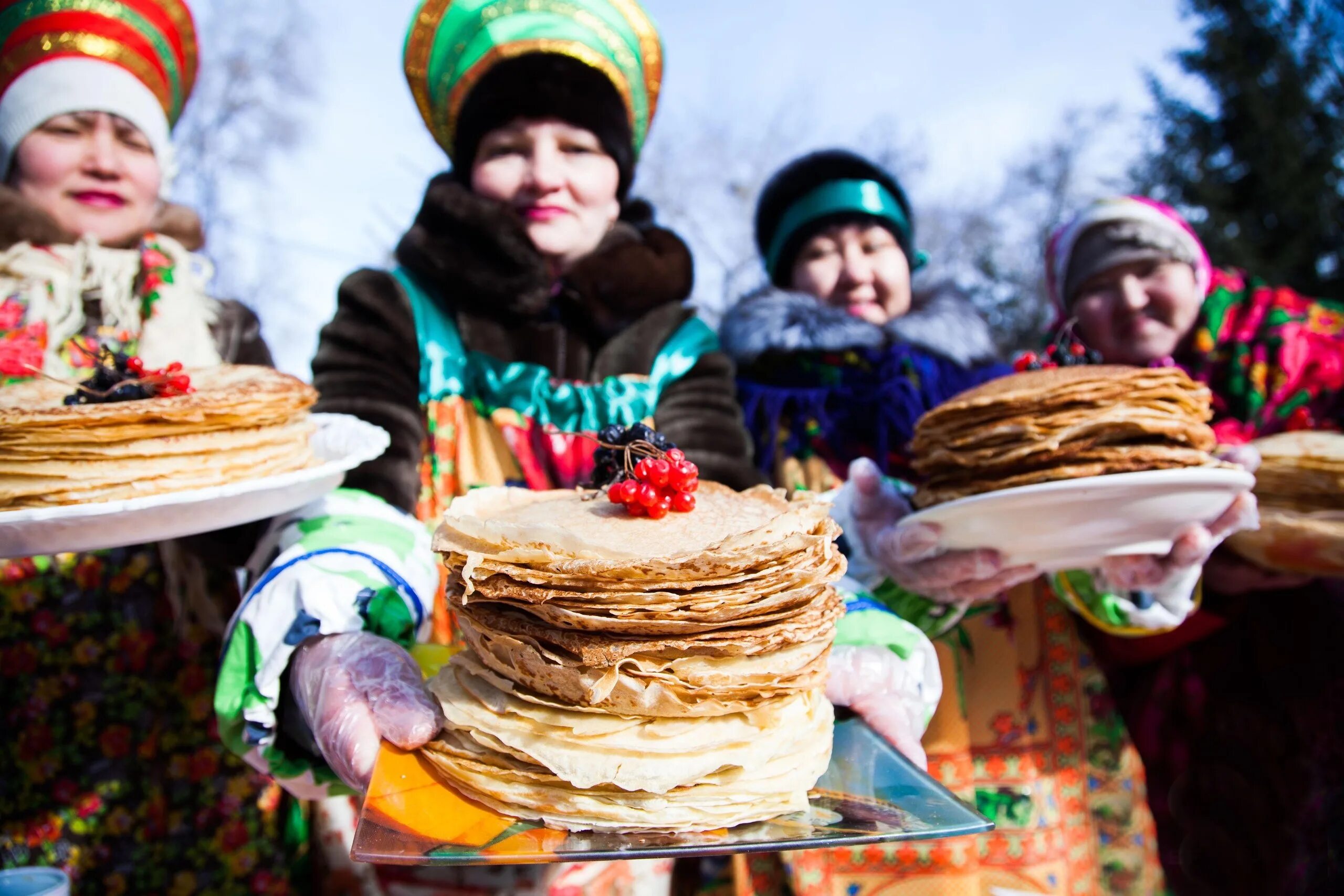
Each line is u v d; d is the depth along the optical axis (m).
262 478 1.61
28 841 2.06
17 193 2.19
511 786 1.22
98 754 2.12
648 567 1.18
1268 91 13.08
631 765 1.18
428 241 2.28
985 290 16.25
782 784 1.22
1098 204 2.96
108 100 2.20
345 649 1.45
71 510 1.33
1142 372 1.84
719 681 1.21
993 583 2.03
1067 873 2.58
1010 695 2.62
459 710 1.31
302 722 1.51
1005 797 2.56
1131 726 2.87
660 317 2.43
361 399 2.10
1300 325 2.83
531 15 2.29
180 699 2.19
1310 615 2.88
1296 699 2.87
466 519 1.28
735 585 1.21
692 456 2.21
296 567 1.54
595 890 2.13
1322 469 2.28
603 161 2.40
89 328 2.24
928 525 1.89
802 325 2.80
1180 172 13.83
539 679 1.25
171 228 2.41
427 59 2.50
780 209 3.26
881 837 1.12
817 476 2.65
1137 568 1.95
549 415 2.25
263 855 2.25
